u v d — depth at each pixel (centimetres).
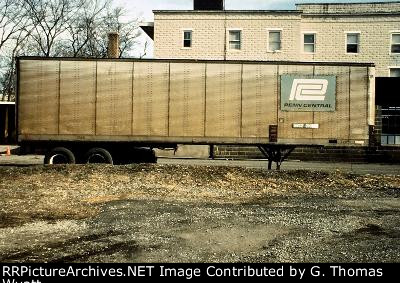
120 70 1673
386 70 3306
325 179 1514
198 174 1538
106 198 1168
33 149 1741
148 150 1831
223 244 718
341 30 3344
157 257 646
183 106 1672
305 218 923
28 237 757
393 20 3291
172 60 1669
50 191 1255
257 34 3294
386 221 898
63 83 1677
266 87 1669
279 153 1728
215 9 3462
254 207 1052
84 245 709
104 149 1731
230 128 1670
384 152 2631
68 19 5150
